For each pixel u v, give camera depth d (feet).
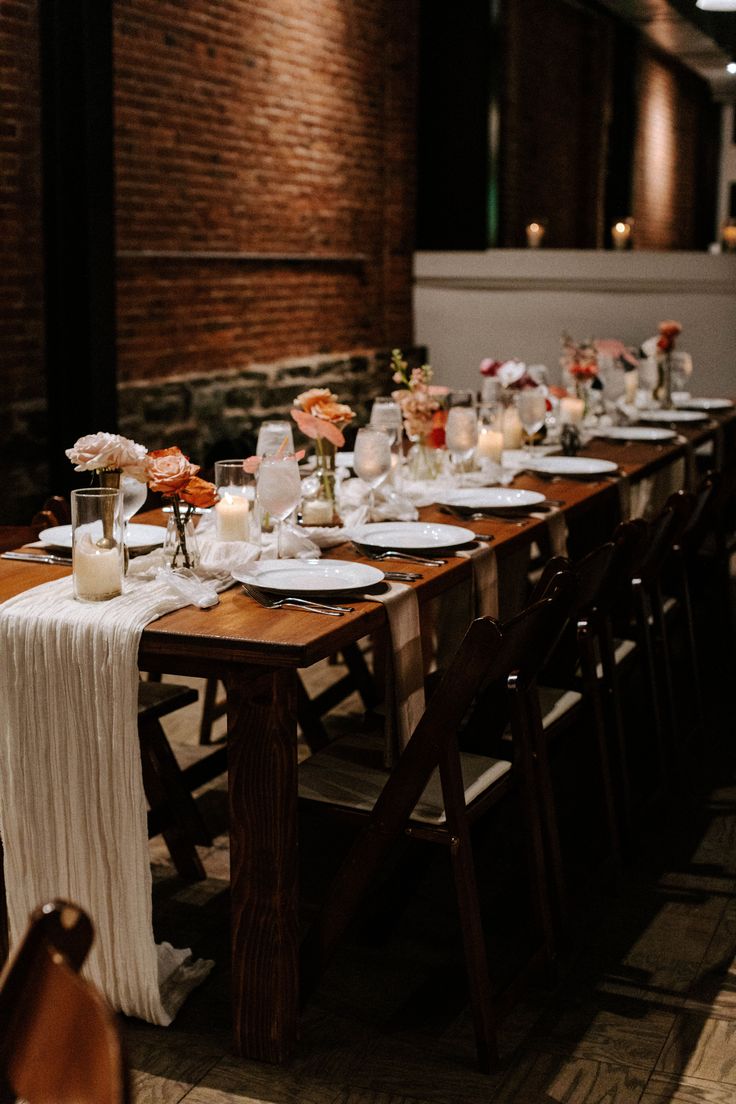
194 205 20.16
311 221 23.79
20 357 17.19
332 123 24.09
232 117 20.89
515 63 29.17
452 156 27.22
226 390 21.12
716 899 9.27
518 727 7.79
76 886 7.17
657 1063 7.16
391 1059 7.14
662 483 16.49
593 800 11.09
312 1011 7.64
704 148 46.52
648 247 40.16
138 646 6.77
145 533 9.01
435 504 10.93
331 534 9.01
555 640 7.80
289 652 6.47
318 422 9.53
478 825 9.04
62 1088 3.09
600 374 17.70
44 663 6.95
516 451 14.57
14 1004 3.26
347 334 25.59
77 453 7.36
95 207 17.08
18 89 16.52
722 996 7.91
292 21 22.27
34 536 9.59
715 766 12.01
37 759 7.08
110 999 7.32
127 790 6.95
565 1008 7.73
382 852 7.06
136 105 18.45
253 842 6.83
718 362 26.12
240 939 6.98
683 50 37.93
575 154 34.55
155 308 19.39
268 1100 6.75
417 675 7.79
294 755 6.80
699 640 15.76
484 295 27.30
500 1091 6.86
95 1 16.53
